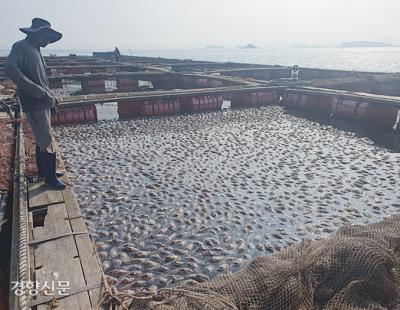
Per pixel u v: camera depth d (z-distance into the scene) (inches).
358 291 173.3
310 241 225.0
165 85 1482.5
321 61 5241.1
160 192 400.5
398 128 729.6
